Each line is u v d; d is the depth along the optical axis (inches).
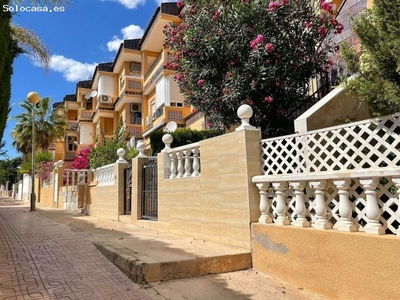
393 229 134.8
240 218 206.2
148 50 1041.5
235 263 193.3
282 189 182.5
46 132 1219.2
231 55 280.1
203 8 296.7
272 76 268.1
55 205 773.9
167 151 296.2
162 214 299.1
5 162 1829.5
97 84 1378.0
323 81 323.3
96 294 154.3
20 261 204.5
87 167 679.7
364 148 157.5
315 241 157.9
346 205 148.9
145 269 171.3
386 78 134.0
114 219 405.7
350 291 140.4
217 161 229.1
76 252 227.9
